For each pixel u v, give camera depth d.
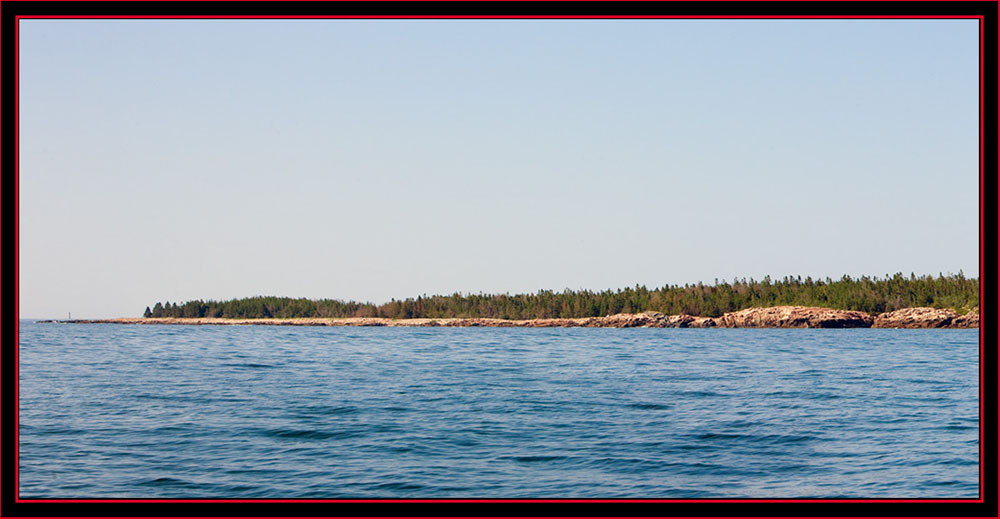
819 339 123.44
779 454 25.97
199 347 95.94
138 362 65.19
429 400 38.09
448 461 24.80
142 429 29.69
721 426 30.78
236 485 21.89
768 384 46.38
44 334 151.75
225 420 31.80
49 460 24.53
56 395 39.66
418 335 154.00
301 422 31.33
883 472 23.61
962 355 77.12
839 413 34.22
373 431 29.52
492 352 83.69
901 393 41.81
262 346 100.00
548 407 35.72
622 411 34.53
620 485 22.09
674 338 130.50
